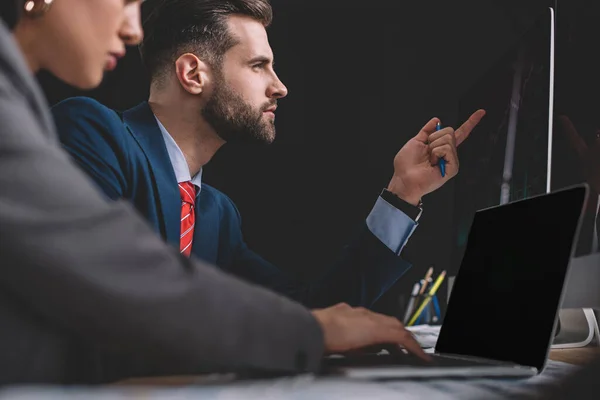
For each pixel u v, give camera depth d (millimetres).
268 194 2375
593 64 1204
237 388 411
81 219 446
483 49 2428
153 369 544
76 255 434
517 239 784
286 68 2420
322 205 2395
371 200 2398
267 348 505
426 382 586
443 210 2244
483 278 839
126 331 449
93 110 1302
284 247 2369
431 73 2443
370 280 1401
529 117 1154
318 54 2436
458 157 1566
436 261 2221
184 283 473
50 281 428
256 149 2373
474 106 1532
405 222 1409
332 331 604
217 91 1554
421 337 1150
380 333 633
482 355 772
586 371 654
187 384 481
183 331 463
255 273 1583
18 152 445
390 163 2418
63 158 476
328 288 1415
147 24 1562
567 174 1166
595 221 1051
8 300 477
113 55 684
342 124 2424
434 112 2436
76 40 639
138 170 1312
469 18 2436
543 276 700
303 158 2400
